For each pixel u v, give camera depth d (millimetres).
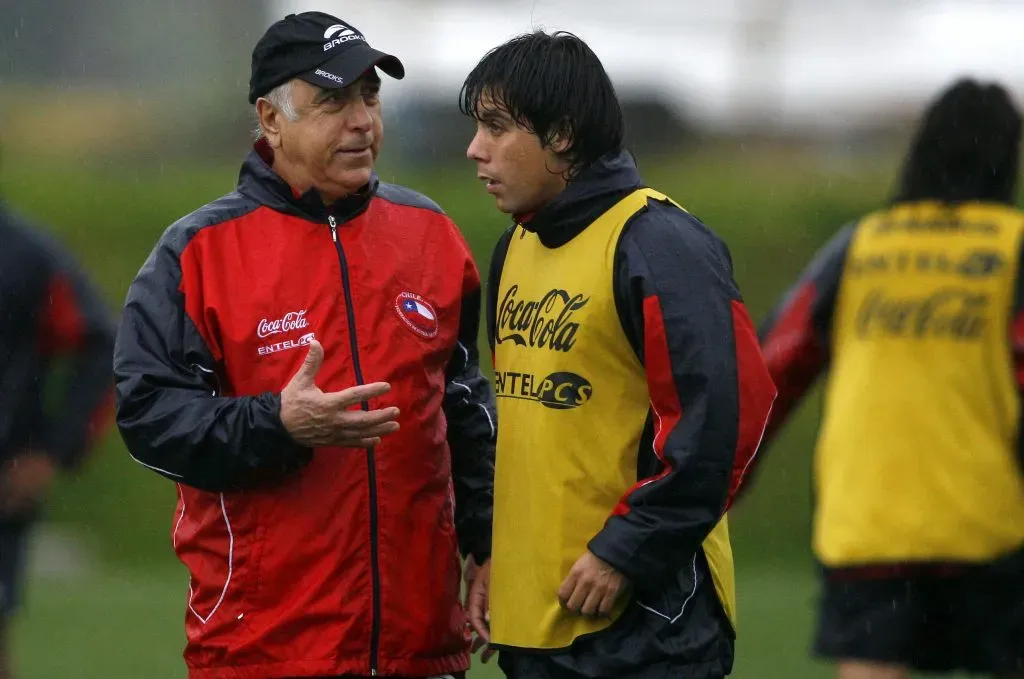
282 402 13367
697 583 13578
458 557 15148
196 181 48656
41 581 36719
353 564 14117
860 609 16906
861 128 72375
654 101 69812
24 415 20453
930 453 16688
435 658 14750
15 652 27031
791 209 45312
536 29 14219
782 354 17547
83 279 21031
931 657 17031
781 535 40000
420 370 14594
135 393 13852
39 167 53938
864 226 17578
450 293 15047
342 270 14391
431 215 15281
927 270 16984
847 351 17391
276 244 14367
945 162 17203
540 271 13797
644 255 13023
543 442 13438
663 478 12805
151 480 41469
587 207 13430
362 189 14711
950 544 16531
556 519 13367
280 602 14086
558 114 13305
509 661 13969
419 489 14547
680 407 12883
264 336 14133
